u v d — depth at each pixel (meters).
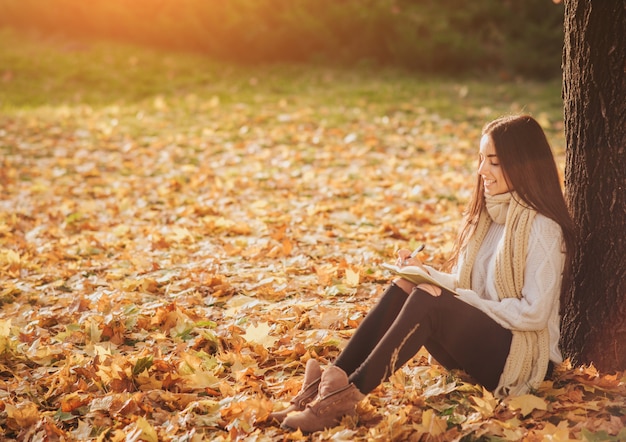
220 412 3.08
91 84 13.83
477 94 11.95
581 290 3.30
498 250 3.08
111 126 10.26
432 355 3.26
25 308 4.46
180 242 5.66
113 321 3.99
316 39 14.73
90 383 3.44
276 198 7.04
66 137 9.70
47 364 3.68
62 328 4.12
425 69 14.00
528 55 13.54
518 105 11.12
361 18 14.61
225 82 13.46
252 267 5.03
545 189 3.05
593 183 3.22
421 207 6.59
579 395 3.06
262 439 2.82
